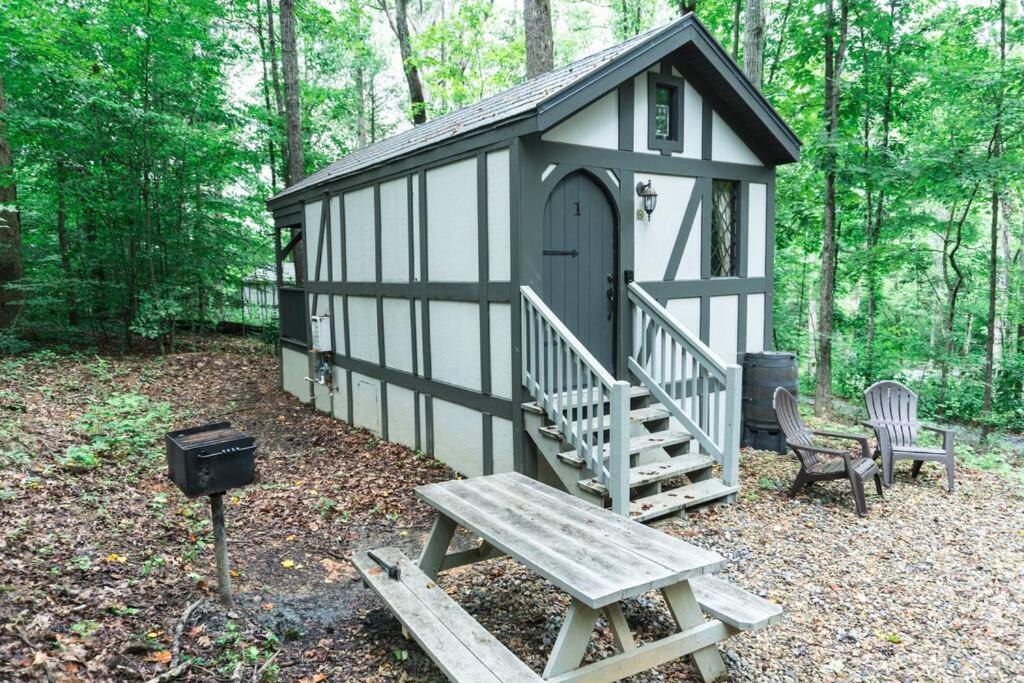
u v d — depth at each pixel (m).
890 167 10.62
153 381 10.30
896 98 11.69
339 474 6.41
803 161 11.34
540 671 3.04
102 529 4.27
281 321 11.29
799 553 4.45
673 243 6.62
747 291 7.40
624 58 5.41
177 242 12.16
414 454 7.13
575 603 2.62
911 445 6.12
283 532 4.85
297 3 16.42
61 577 3.48
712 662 2.99
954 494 5.77
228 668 2.91
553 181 5.58
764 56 13.77
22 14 10.23
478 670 2.44
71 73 10.20
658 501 4.99
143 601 3.41
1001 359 13.04
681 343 5.77
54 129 10.35
